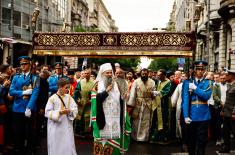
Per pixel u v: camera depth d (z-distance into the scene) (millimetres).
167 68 53094
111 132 7402
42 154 9875
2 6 33781
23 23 36750
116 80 7672
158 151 10648
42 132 13359
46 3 42188
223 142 10578
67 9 52594
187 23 15820
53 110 7918
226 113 10359
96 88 7512
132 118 12164
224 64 32188
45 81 9742
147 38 14469
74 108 8086
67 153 7941
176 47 14258
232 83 10367
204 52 40469
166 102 11914
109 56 15203
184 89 8555
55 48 14875
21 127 9461
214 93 12438
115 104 7504
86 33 14742
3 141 9656
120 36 14602
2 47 31781
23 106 9359
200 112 8453
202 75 8602
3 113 9461
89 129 12508
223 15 30672
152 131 11898
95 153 7477
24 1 36812
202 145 8469
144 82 12078
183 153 10328
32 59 9609
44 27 41562
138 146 11375
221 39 32375
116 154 7500
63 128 7945
